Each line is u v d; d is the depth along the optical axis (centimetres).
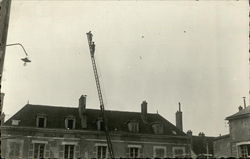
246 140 2031
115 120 3416
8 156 2942
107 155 3164
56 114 3338
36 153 3048
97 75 3086
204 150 3238
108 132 3108
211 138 3294
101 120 3319
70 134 3155
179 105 3431
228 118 2158
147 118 3553
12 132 3025
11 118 3114
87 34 2969
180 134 3397
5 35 1353
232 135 2130
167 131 3416
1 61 1330
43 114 3195
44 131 3108
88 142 3166
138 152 3234
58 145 3105
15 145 2994
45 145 3078
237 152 2075
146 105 3556
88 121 3328
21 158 2970
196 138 3350
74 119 3259
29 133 3067
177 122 3453
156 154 3262
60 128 3153
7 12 1375
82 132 3173
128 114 3559
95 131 3191
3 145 2958
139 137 3291
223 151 2231
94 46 3020
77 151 3122
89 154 3133
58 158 3067
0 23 1354
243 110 2161
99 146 3183
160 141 3319
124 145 3228
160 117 3609
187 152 3281
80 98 3391
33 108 3322
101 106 3097
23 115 3188
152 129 3438
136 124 3350
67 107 3450
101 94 3128
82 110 3341
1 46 1327
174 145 3325
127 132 3253
